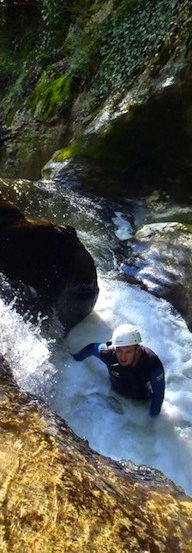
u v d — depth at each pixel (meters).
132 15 9.91
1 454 2.80
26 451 2.85
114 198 7.81
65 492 2.64
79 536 2.45
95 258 6.17
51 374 4.38
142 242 6.56
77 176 7.99
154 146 8.03
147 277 5.91
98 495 2.69
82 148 8.30
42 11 12.25
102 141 8.23
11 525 2.45
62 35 11.98
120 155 8.09
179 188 7.80
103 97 9.38
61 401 4.33
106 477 2.88
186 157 7.90
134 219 7.46
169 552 2.52
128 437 4.34
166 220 7.41
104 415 4.41
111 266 6.12
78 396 4.44
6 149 10.98
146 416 4.46
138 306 5.49
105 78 9.62
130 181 7.96
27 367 4.17
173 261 6.10
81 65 10.36
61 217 6.92
